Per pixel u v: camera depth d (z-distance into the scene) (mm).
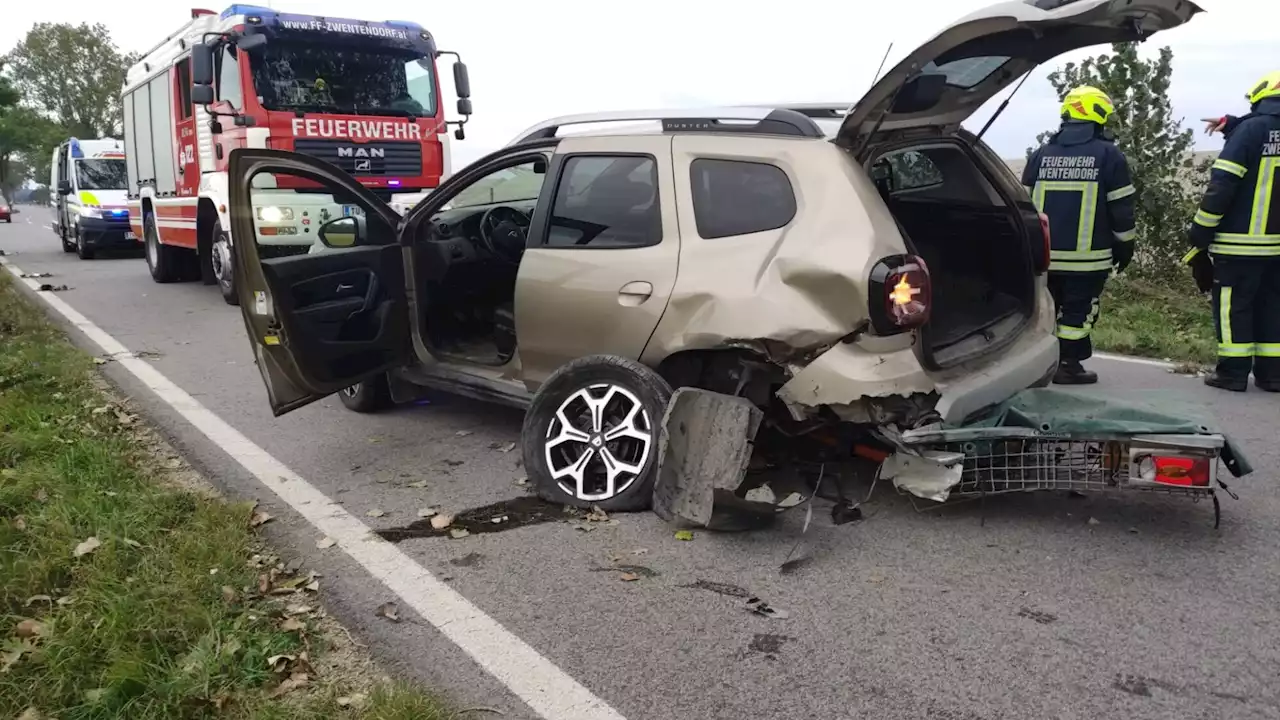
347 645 2973
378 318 4969
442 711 2559
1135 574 3383
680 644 2961
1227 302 5984
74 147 16781
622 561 3553
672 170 4023
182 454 4898
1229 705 2592
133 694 2588
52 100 60625
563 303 4242
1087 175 5961
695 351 3928
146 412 5684
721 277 3760
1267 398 5871
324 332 4676
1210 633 2969
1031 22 3143
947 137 4285
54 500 3855
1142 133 9328
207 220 10430
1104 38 3592
